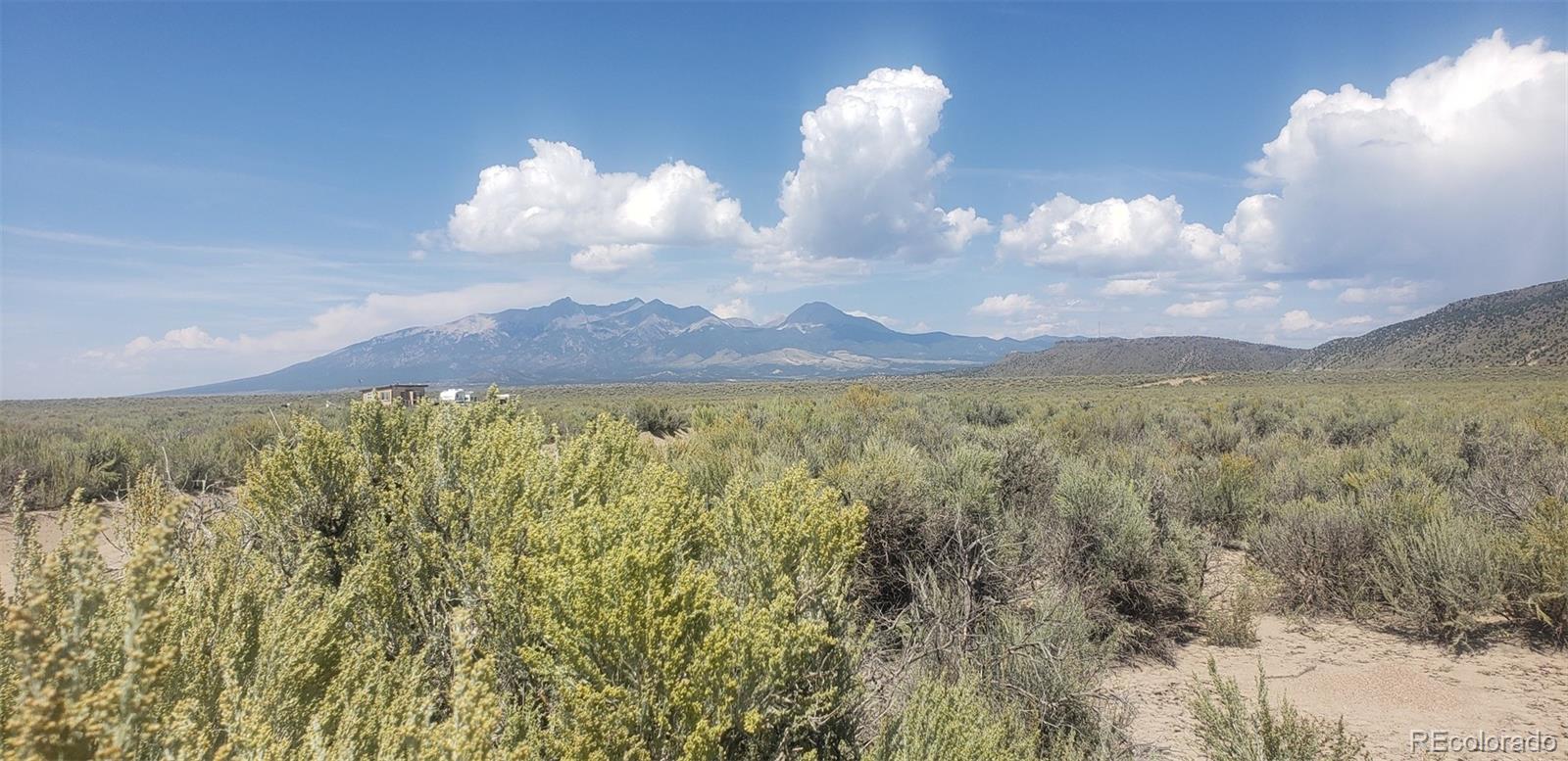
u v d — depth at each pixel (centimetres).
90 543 193
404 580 379
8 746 175
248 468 438
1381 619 693
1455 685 552
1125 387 8156
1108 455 1273
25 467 1238
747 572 368
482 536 372
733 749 286
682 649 270
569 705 269
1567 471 912
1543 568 630
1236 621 652
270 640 274
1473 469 1123
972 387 8900
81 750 172
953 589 527
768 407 2159
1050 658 437
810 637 300
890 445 919
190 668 249
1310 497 910
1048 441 1126
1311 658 613
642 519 323
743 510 380
